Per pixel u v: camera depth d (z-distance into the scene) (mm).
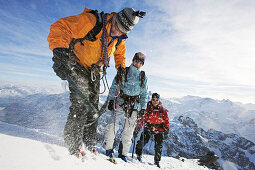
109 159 2041
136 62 2629
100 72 1938
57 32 1406
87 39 1596
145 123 3910
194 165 5273
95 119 1814
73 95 1548
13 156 767
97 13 1661
